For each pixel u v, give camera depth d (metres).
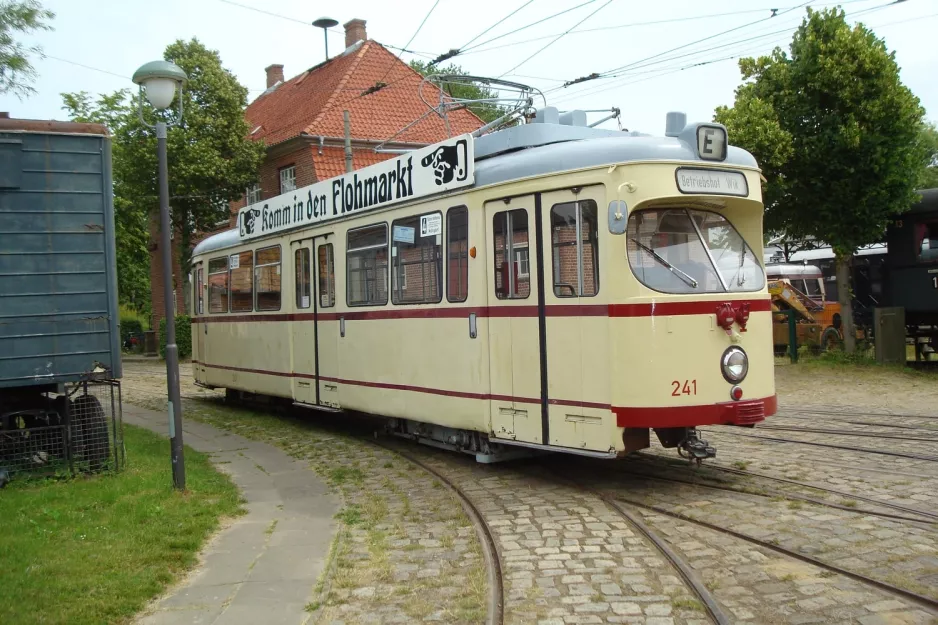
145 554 5.87
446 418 9.02
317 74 31.06
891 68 16.55
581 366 7.46
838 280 19.09
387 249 10.09
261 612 4.92
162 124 7.99
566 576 5.38
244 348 14.27
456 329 8.84
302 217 12.16
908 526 6.11
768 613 4.61
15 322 8.55
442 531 6.57
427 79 11.97
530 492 7.77
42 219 8.72
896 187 16.98
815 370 17.53
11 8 11.98
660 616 4.66
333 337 11.37
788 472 8.03
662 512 6.81
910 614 4.52
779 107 17.52
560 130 8.66
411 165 9.54
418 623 4.70
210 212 28.11
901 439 9.59
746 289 7.74
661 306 7.15
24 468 8.64
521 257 8.05
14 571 5.46
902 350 17.97
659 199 7.24
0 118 8.71
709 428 11.09
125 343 40.75
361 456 9.98
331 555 6.00
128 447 10.54
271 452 10.48
